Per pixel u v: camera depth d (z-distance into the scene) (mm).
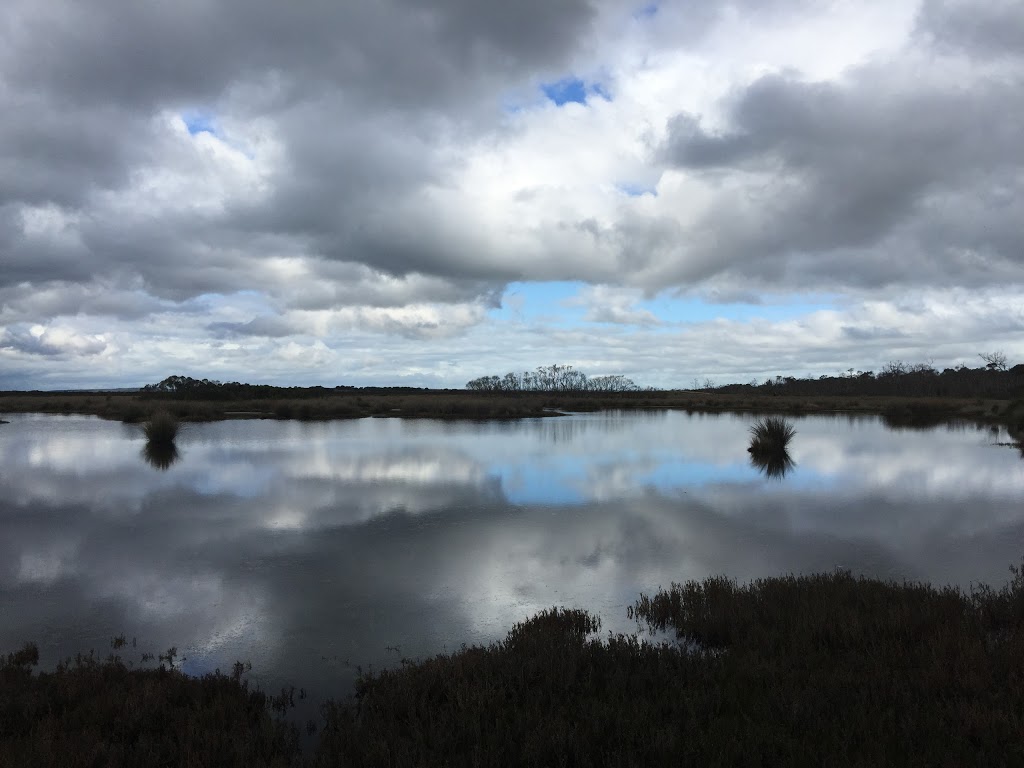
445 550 9227
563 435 27703
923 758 3521
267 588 7633
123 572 8281
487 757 3688
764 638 5438
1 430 30484
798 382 128750
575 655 5062
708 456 19938
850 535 9984
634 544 9508
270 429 30516
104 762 3783
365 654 5809
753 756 3588
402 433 28562
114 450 21453
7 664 5379
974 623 5625
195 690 4812
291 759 3973
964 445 23422
